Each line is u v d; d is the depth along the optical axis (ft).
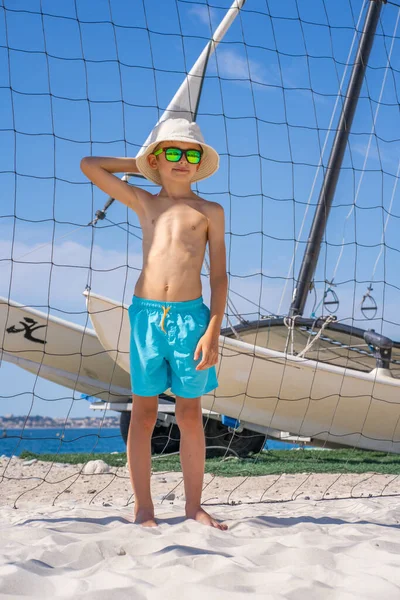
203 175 10.39
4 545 7.18
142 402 9.45
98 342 27.12
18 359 27.04
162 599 4.94
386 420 25.03
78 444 166.30
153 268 9.25
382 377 24.18
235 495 15.11
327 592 5.09
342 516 10.32
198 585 5.09
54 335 26.76
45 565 6.02
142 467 9.32
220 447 23.99
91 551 6.73
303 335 27.61
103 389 28.02
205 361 8.92
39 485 15.66
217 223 9.57
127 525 8.50
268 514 10.98
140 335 9.16
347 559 6.37
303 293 28.55
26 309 26.02
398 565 6.06
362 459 25.08
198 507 9.14
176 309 9.07
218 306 9.29
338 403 24.26
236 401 23.94
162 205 9.57
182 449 9.35
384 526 9.02
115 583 5.33
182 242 9.27
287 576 5.44
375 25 28.53
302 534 7.64
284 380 23.62
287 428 24.68
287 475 19.44
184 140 9.44
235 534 8.21
